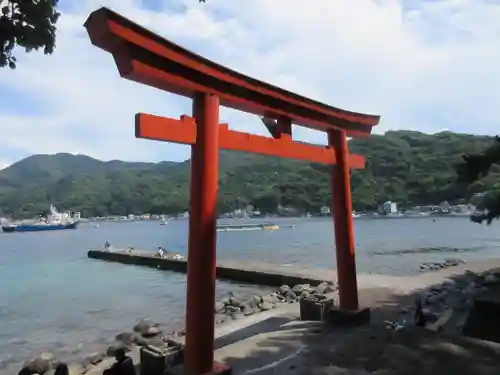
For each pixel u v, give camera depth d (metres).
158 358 7.91
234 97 7.59
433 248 45.38
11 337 16.27
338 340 9.37
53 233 110.94
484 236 61.16
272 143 8.59
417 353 8.32
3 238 92.19
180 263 34.00
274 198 153.25
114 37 5.53
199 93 6.96
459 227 82.75
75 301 23.08
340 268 10.64
